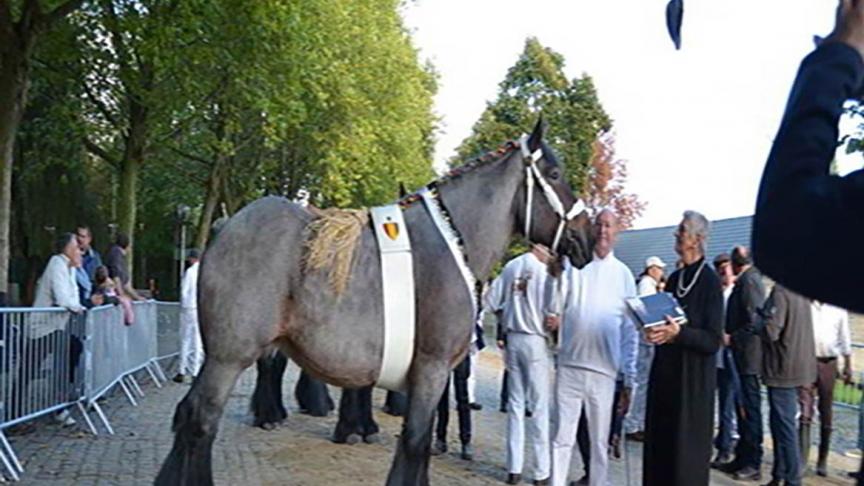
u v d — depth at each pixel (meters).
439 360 5.37
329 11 23.11
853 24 1.35
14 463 7.43
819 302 1.26
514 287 7.89
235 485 7.32
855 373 12.90
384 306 5.23
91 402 9.59
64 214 27.53
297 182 33.03
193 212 36.31
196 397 5.21
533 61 50.09
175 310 16.94
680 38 1.47
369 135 27.84
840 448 11.02
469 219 5.77
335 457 8.59
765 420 12.90
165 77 18.88
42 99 22.67
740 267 9.47
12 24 13.14
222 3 15.98
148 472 7.67
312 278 5.17
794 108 1.33
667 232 34.03
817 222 1.22
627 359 7.48
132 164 20.08
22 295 26.09
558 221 6.05
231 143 24.30
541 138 6.03
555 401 6.81
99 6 16.80
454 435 10.56
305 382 11.11
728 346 9.04
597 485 6.68
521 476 8.02
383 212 5.45
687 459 5.52
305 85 21.58
